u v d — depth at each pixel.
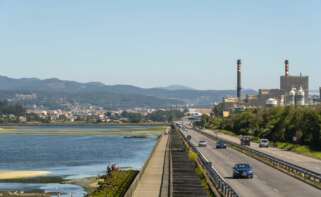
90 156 172.75
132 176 98.38
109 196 71.56
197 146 170.12
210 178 74.19
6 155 177.25
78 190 92.69
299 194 61.25
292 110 185.62
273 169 93.94
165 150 151.38
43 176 113.38
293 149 151.00
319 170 90.06
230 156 125.62
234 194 50.62
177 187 66.12
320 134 147.00
